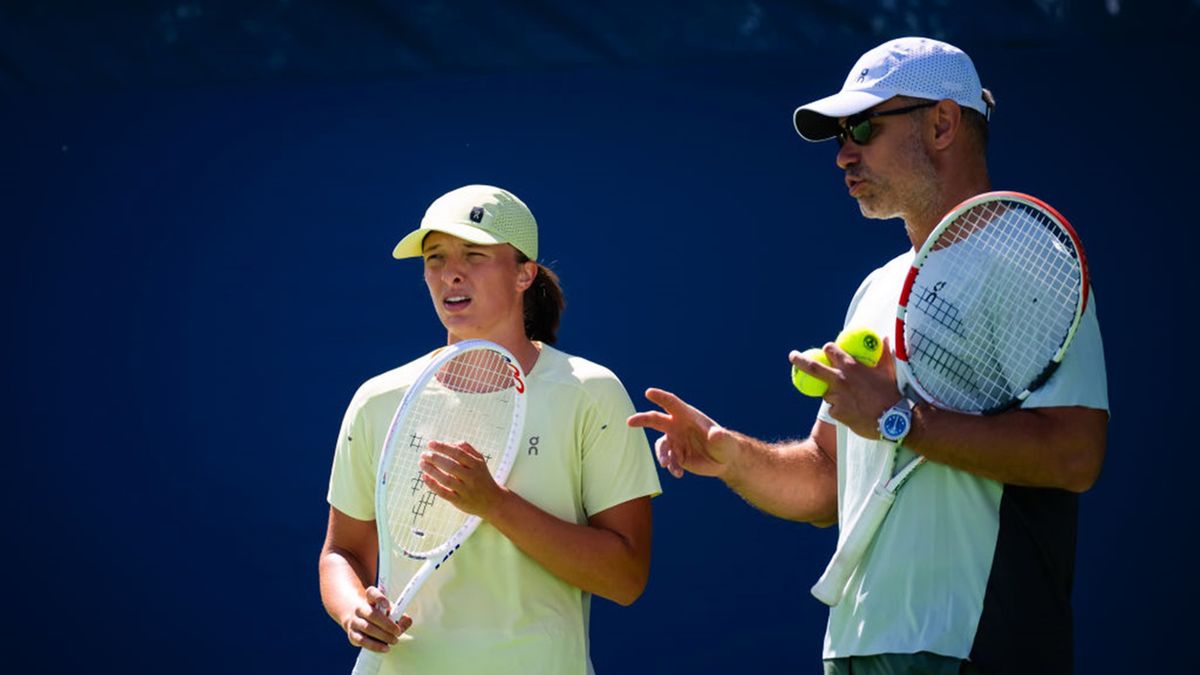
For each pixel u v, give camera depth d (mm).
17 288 22562
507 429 13453
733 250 21500
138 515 22188
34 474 22375
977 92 12336
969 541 11375
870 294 12914
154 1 22594
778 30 21531
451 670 12883
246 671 21859
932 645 11250
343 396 22047
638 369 21500
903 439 11141
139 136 22531
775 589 21266
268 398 22156
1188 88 20672
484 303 13633
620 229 21688
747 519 21422
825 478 13117
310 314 22188
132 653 22047
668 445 12797
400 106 22172
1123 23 20797
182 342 22328
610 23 21859
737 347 21391
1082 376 11273
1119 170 20750
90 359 22422
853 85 12383
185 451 22203
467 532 13023
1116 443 20594
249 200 22359
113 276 22469
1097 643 20469
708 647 21281
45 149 22625
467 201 13703
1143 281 20641
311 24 22375
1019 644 11148
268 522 22016
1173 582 20375
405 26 22188
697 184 21594
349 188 22203
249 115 22406
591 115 21828
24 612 22219
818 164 21438
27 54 22656
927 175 12156
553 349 14094
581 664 13352
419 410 13555
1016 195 11227
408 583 13258
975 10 21047
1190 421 20453
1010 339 11383
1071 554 11531
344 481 13836
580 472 13523
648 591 21469
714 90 21625
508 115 21969
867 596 11727
